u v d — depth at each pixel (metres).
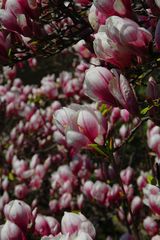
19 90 7.75
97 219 5.58
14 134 6.83
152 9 2.02
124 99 1.91
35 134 6.81
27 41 2.59
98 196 4.08
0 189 6.52
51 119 6.76
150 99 1.97
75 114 2.08
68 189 5.12
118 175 2.20
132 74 1.99
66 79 6.71
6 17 2.48
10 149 6.47
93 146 2.08
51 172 6.45
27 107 6.82
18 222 2.28
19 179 6.06
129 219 4.15
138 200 4.11
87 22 2.69
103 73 2.00
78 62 7.27
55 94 6.79
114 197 4.05
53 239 1.74
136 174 5.82
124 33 1.83
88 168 5.04
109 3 2.01
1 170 6.65
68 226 1.99
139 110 1.93
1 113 7.27
